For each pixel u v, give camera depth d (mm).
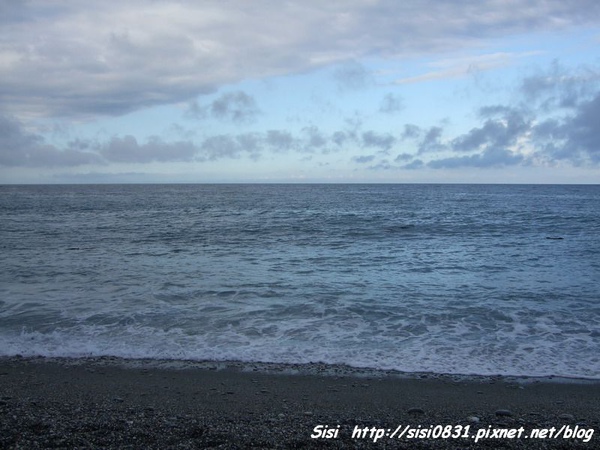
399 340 9109
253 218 37906
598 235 25984
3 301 11797
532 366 7832
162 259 18203
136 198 80000
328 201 68312
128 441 5047
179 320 10320
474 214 41500
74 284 13742
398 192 115188
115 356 8281
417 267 16547
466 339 9156
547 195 93500
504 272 15633
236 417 5895
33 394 6660
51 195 94562
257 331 9625
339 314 10820
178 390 6859
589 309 11188
